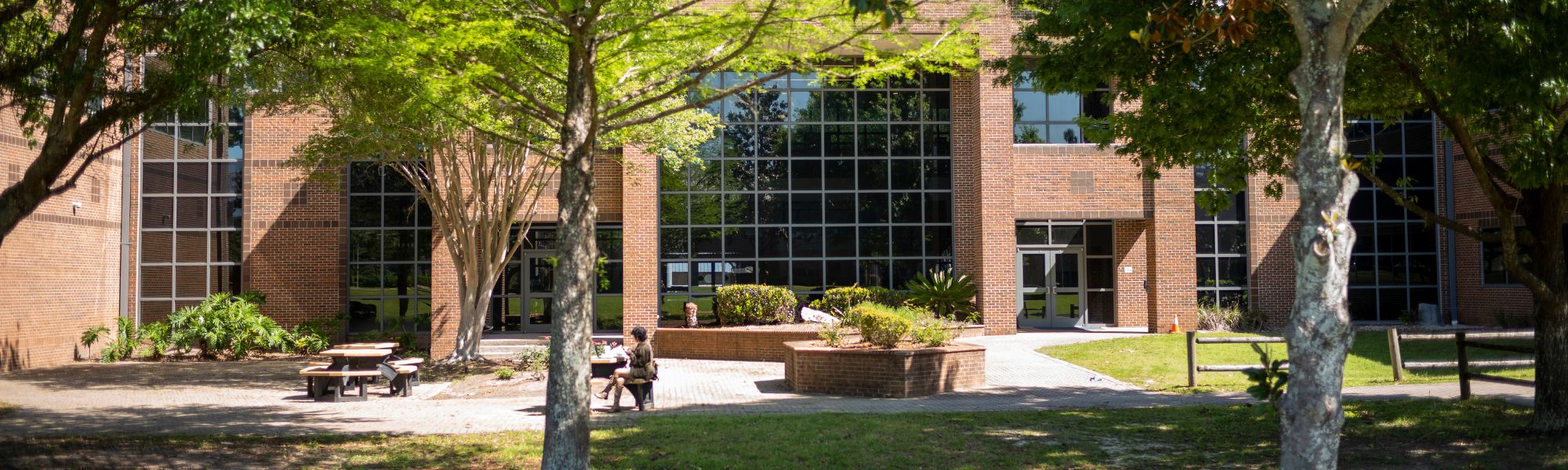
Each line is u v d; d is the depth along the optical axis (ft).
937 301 83.10
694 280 86.79
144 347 82.28
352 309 87.20
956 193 88.02
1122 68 38.32
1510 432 33.86
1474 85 30.71
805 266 87.71
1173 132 39.27
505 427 39.34
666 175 87.25
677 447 32.89
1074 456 31.19
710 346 74.08
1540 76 29.68
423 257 87.76
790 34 28.94
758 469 29.37
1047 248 92.94
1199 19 26.22
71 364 74.08
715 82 87.35
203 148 86.17
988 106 84.99
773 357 70.79
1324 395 18.84
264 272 84.74
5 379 62.80
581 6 25.34
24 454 32.60
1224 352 65.10
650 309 83.71
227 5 29.94
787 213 87.86
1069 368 60.64
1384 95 41.19
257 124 85.30
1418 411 38.47
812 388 51.70
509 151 71.20
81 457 32.12
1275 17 33.42
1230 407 41.52
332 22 31.63
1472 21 30.96
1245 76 37.47
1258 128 40.93
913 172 88.84
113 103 38.32
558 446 25.40
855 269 87.86
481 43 27.35
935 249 88.48
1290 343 19.36
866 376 49.62
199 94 37.55
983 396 48.29
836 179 88.33
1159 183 86.02
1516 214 34.60
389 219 87.97
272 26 31.35
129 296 84.43
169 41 36.58
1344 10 19.07
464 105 44.60
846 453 31.78
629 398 49.62
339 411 45.57
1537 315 34.40
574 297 25.98
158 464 30.89
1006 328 83.87
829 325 56.08
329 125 84.58
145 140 85.87
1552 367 33.63
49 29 41.83
